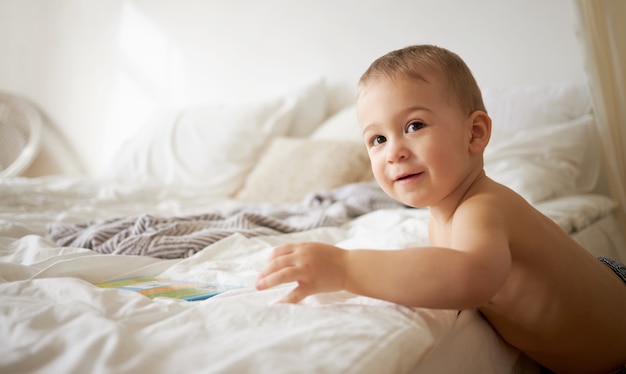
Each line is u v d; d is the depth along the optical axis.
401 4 2.08
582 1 1.23
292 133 2.27
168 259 0.96
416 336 0.53
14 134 3.14
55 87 3.17
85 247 1.05
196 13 2.66
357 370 0.44
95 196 1.74
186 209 1.63
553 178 1.36
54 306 0.52
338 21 2.25
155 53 2.81
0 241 1.02
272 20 2.44
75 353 0.42
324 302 0.63
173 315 0.55
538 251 0.65
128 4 2.87
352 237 1.14
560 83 1.69
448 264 0.54
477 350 0.69
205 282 0.80
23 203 1.52
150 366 0.42
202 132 2.24
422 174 0.64
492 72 1.90
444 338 0.62
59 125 3.19
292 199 1.83
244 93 2.56
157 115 2.46
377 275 0.56
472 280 0.53
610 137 1.31
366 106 0.68
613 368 0.71
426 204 0.65
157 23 2.79
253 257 0.91
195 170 2.15
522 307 0.69
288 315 0.53
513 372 0.78
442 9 1.99
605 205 1.34
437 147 0.63
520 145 1.45
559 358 0.72
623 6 1.25
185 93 2.74
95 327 0.47
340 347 0.46
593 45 1.25
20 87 3.28
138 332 0.49
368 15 2.17
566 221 1.12
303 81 2.38
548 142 1.45
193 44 2.69
